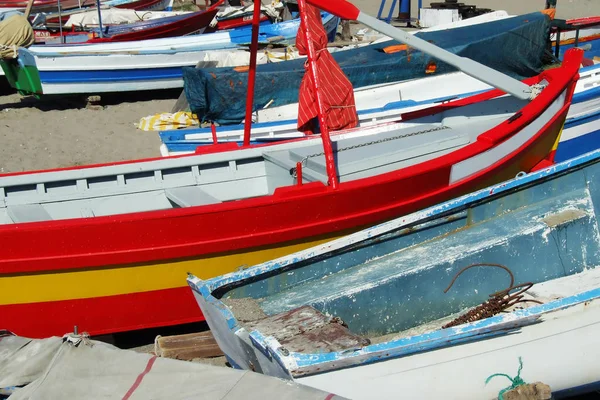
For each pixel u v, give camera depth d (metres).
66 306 5.07
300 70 8.91
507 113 6.91
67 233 4.83
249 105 6.53
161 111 10.95
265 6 15.80
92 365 3.74
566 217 5.32
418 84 8.95
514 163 6.23
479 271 5.08
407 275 4.86
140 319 5.27
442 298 5.02
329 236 5.47
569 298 4.03
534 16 9.81
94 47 11.62
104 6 17.22
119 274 5.04
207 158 6.18
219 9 16.67
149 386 3.56
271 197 5.19
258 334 3.84
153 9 18.47
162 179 6.10
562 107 6.55
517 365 4.07
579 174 5.51
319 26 6.62
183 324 5.68
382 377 3.82
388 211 5.57
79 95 11.47
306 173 5.80
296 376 3.61
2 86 12.34
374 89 8.82
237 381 3.49
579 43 11.14
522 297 4.95
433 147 6.06
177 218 4.98
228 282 4.51
